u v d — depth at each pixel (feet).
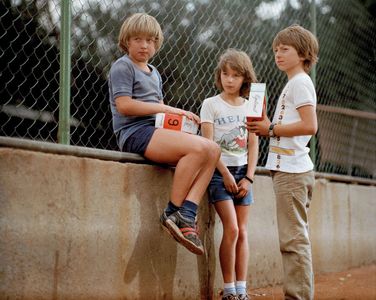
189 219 13.12
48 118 16.17
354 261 22.63
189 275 14.93
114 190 13.24
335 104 23.52
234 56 14.73
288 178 13.38
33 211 11.81
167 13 18.44
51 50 15.96
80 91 16.72
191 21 19.12
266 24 20.75
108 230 13.07
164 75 18.33
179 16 18.85
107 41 17.22
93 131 16.58
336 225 21.79
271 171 13.84
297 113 13.53
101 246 12.91
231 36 19.76
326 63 23.07
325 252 21.11
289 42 13.91
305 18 22.06
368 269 22.38
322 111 22.81
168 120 13.75
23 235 11.62
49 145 12.15
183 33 18.90
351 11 24.67
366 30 25.58
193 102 18.33
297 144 13.47
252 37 20.22
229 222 14.43
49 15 15.75
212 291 15.62
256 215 17.80
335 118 23.41
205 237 15.44
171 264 14.42
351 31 24.64
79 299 12.44
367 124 25.13
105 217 13.03
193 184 13.43
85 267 12.59
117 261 13.21
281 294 16.94
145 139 13.62
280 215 13.47
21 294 11.53
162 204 14.26
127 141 13.85
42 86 16.24
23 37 15.78
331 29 23.52
